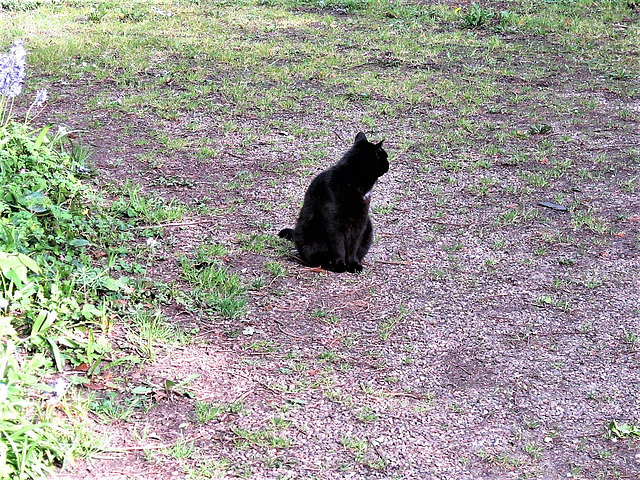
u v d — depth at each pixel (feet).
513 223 22.58
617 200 24.29
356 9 50.55
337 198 18.98
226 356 15.25
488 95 34.32
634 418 13.88
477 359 15.66
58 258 17.74
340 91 34.71
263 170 26.13
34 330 14.26
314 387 14.39
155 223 21.31
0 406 11.39
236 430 12.92
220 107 32.17
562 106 32.99
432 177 26.02
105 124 29.68
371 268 19.72
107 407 13.17
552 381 14.98
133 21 46.57
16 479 10.91
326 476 11.96
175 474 11.76
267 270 19.15
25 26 43.96
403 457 12.55
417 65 38.65
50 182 20.65
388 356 15.62
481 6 50.31
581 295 18.49
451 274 19.44
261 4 52.11
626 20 46.73
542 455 12.78
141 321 15.81
